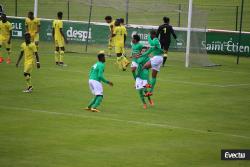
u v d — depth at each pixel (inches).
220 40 3863.2
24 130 1752.0
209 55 3818.9
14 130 1748.3
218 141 1702.8
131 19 4997.5
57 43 3090.6
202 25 3329.2
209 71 3120.1
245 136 1771.7
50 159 1477.6
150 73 2935.5
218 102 2282.2
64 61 3257.9
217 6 5541.3
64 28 3944.4
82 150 1565.0
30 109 2033.7
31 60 2319.1
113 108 2100.1
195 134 1775.3
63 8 5275.6
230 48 3836.1
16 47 3777.1
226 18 5196.9
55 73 2817.4
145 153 1557.6
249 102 2305.6
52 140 1652.3
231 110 2143.2
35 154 1517.0
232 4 5639.8
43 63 3132.4
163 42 3184.1
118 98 2281.0
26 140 1643.7
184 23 4311.0
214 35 3880.4
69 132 1744.6
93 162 1464.1
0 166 1414.9
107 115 1983.3
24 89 2385.6
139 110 2084.2
